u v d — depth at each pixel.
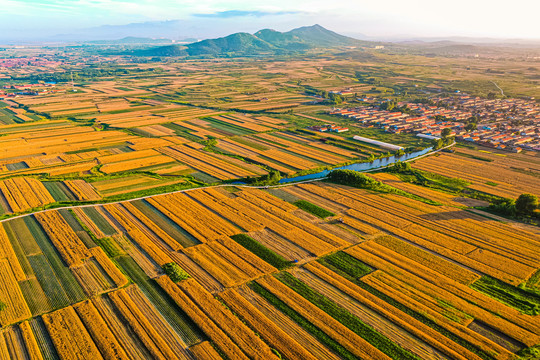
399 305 67.75
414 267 79.25
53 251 82.94
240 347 57.44
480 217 103.00
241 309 65.44
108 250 83.50
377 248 86.38
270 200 111.50
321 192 118.44
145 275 74.94
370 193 118.56
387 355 56.72
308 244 87.38
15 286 70.69
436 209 107.44
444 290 72.12
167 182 125.12
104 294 69.06
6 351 55.94
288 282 73.50
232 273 75.81
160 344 57.69
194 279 73.81
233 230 93.12
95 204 106.75
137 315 63.72
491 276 77.06
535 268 79.88
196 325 61.81
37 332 59.81
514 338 60.66
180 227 94.44
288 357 55.78
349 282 73.62
